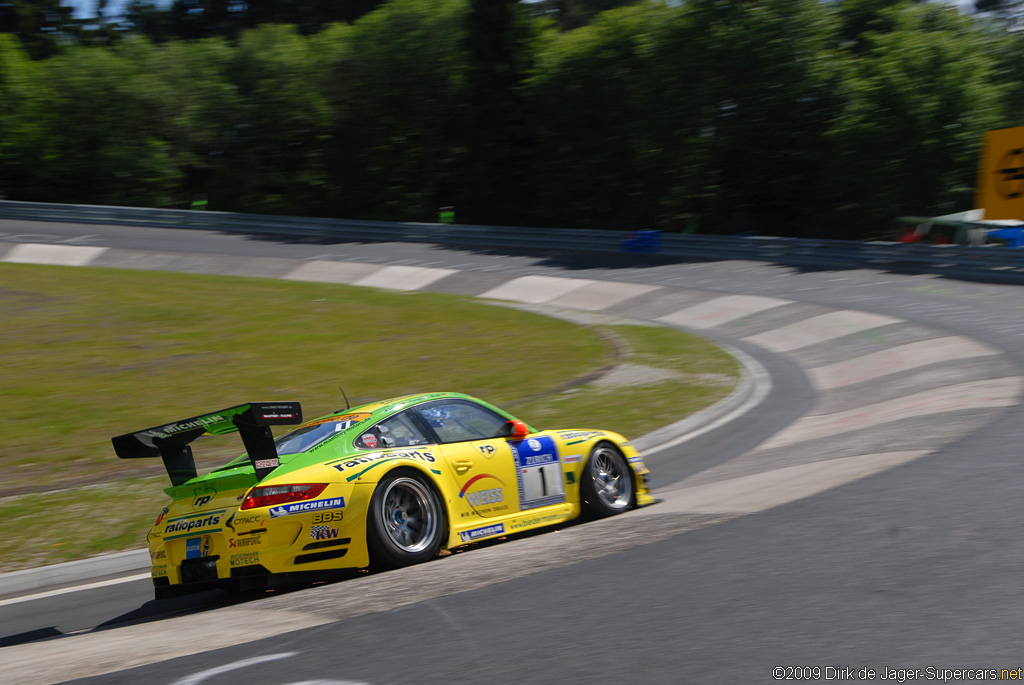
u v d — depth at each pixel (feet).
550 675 9.95
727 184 134.92
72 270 89.61
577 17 198.59
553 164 143.33
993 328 52.34
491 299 83.30
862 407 36.35
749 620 11.27
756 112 124.88
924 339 51.29
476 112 151.23
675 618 11.60
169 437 17.29
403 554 16.88
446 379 47.50
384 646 11.44
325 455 16.93
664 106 127.13
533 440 20.38
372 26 152.05
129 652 12.73
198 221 126.52
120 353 53.11
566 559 15.57
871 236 119.55
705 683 9.40
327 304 74.13
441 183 159.22
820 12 121.70
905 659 9.65
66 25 211.20
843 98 121.90
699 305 74.18
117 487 28.91
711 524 17.11
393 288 90.68
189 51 158.92
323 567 16.05
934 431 26.43
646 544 16.01
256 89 155.84
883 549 13.93
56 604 19.58
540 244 109.09
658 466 29.45
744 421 36.40
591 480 21.11
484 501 18.72
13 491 28.76
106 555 22.98
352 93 156.76
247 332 60.85
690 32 123.65
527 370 49.60
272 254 107.24
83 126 152.46
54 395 42.80
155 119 156.76
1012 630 10.20
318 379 47.32
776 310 68.28
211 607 17.44
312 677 10.46
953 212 115.96
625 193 140.05
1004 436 23.72
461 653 10.91
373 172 158.30
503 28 148.36
